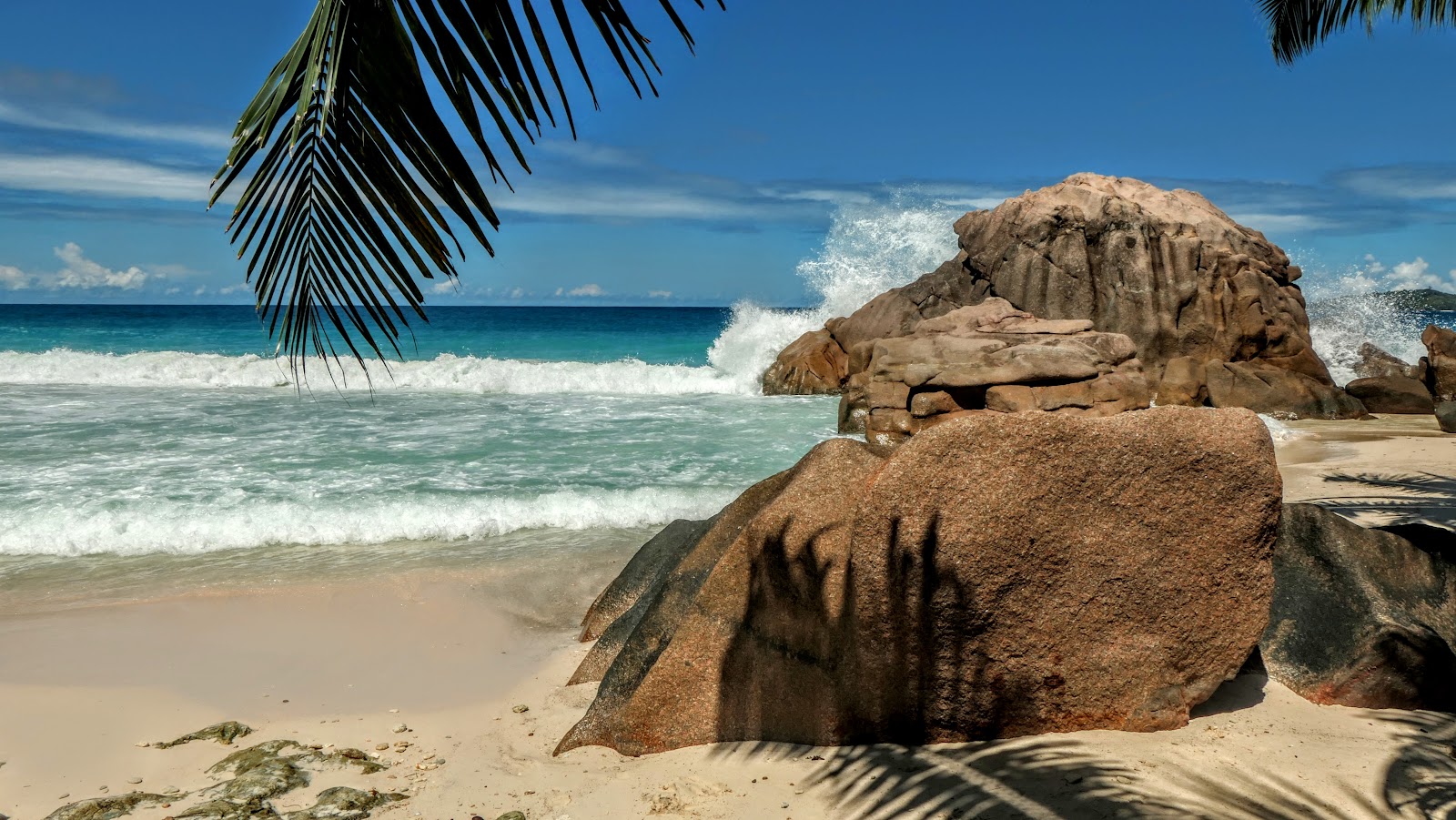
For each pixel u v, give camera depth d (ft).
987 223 73.72
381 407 54.65
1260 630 13.37
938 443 12.59
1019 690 12.82
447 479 34.63
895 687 12.78
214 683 16.72
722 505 31.50
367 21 7.43
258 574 23.94
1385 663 13.78
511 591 22.59
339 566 24.77
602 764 13.07
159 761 13.56
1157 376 66.33
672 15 7.86
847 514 13.21
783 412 57.00
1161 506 13.01
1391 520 25.84
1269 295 67.41
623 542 27.78
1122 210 69.41
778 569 13.21
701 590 13.60
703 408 58.44
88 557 25.55
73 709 15.46
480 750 13.79
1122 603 12.97
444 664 17.67
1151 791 11.27
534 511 30.17
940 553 12.51
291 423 47.14
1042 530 12.66
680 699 13.37
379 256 7.80
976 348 51.47
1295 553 15.58
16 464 35.53
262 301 7.84
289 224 7.70
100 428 44.50
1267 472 13.15
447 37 7.45
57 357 66.23
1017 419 12.67
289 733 14.51
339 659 17.98
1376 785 11.42
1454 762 12.05
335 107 7.52
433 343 117.91
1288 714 13.56
